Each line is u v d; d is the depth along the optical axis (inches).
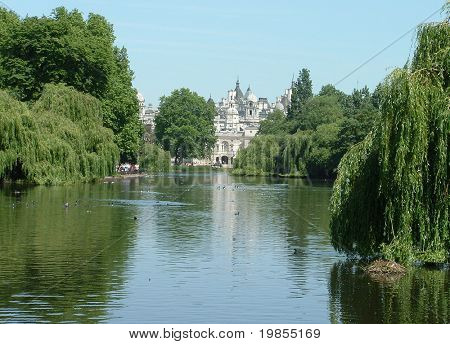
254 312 761.6
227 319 732.7
